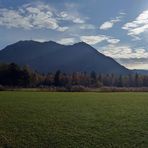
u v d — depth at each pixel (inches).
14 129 968.3
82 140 821.9
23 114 1352.1
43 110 1540.4
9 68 6136.8
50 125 1054.4
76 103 2046.0
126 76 7765.8
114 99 2506.2
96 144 781.3
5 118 1212.5
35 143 780.6
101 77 7632.9
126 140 829.2
